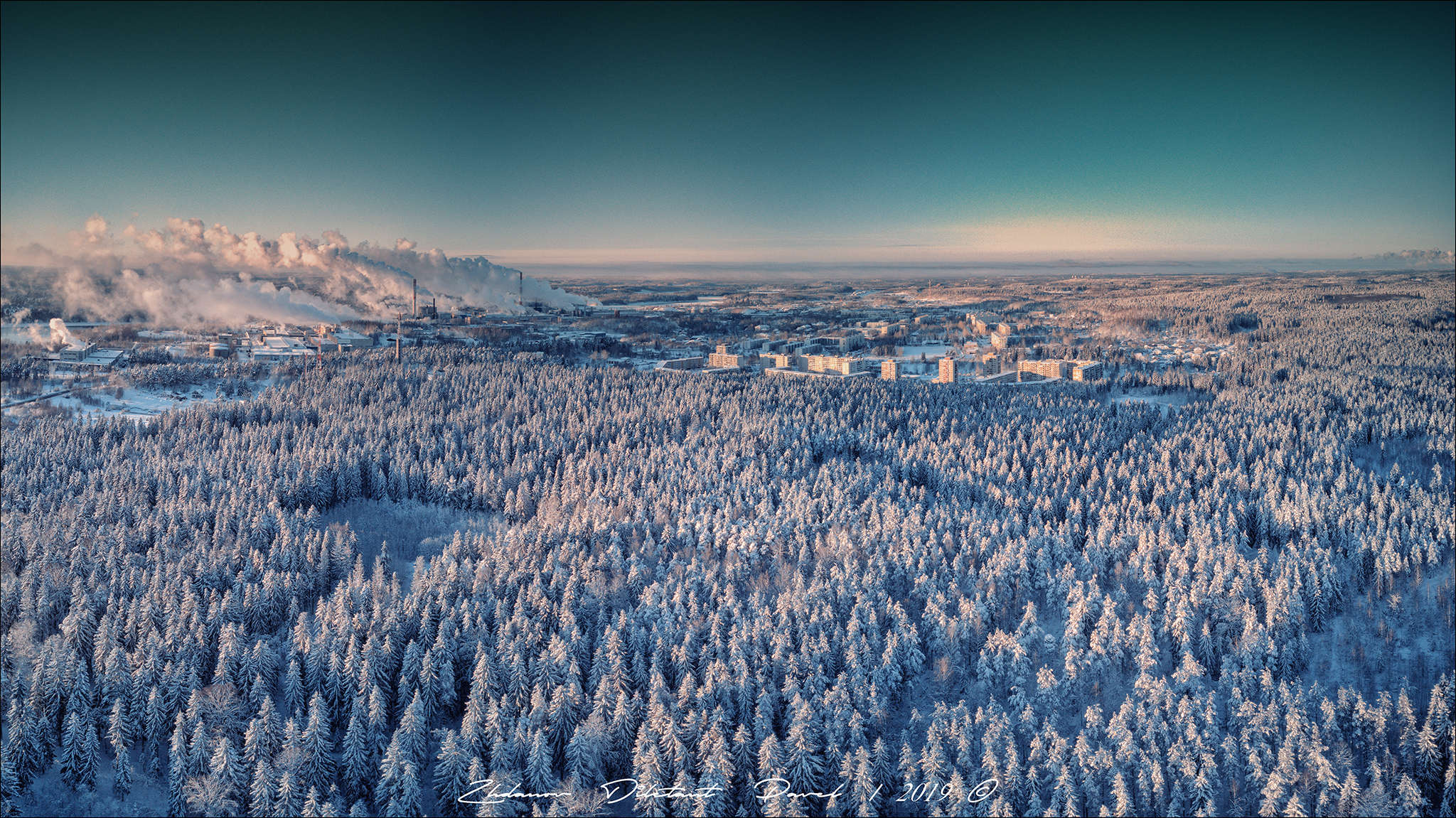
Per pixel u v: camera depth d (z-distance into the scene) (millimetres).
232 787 83000
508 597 117375
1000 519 148250
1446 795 83812
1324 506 147500
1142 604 122750
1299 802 79875
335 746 95125
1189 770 83562
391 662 101312
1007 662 105688
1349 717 92375
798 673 99250
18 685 96312
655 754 84875
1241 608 112750
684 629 107562
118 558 127438
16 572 127375
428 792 87562
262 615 114312
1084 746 85375
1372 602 125312
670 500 150375
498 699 96688
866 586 119875
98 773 90625
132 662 99625
